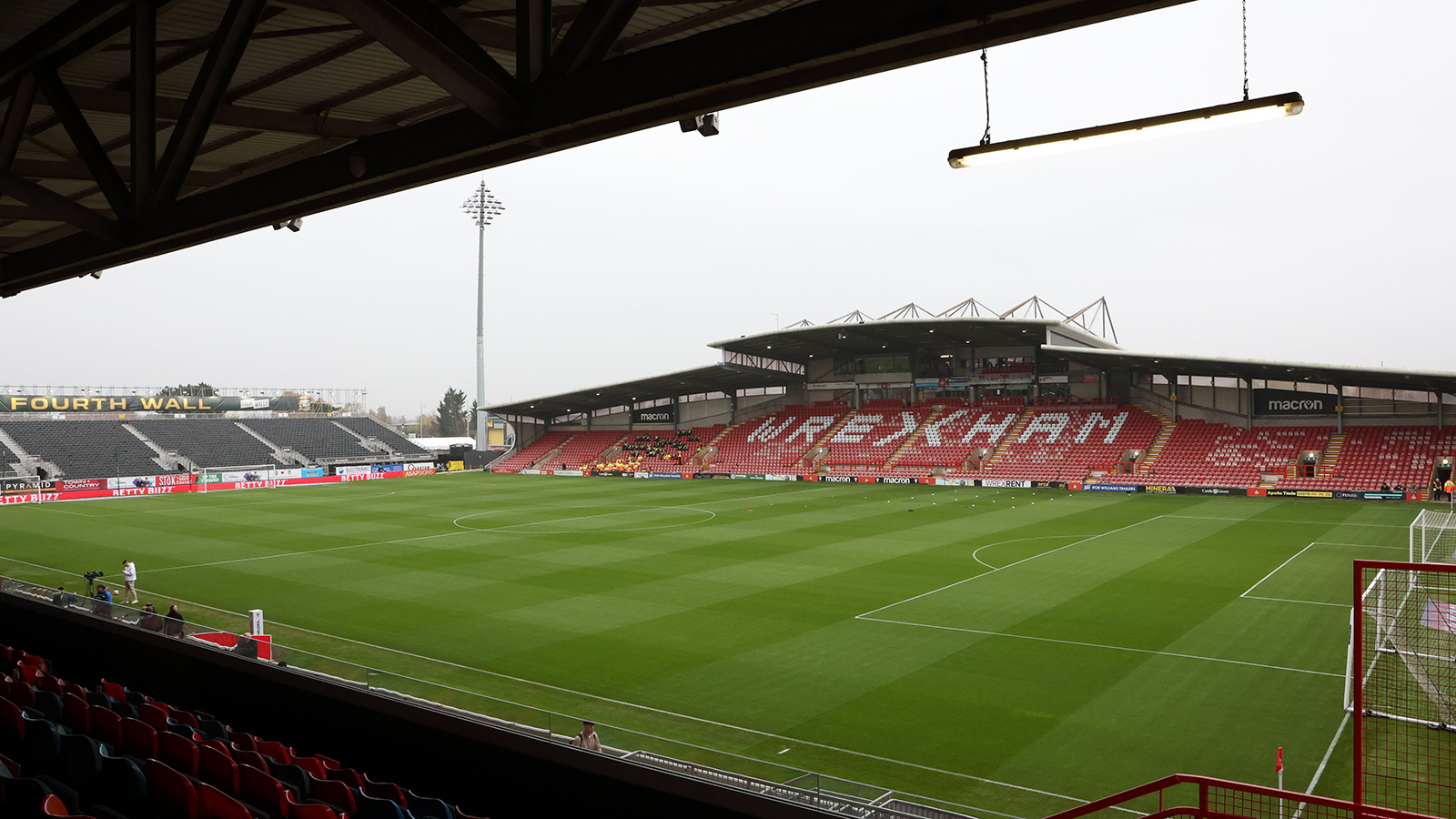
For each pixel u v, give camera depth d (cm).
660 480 7300
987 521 4381
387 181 732
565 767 593
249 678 851
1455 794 1231
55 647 1105
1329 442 5575
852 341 7012
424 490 6612
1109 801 716
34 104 923
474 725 664
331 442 9244
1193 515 4506
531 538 3956
